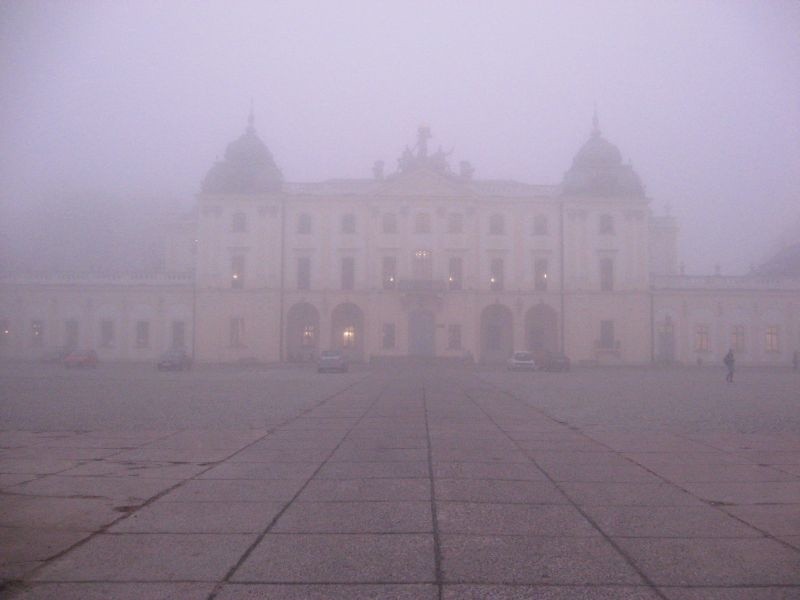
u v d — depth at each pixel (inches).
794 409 911.0
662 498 381.1
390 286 2664.9
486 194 2741.1
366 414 817.5
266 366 2486.5
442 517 341.4
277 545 297.1
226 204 2679.6
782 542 302.2
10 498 380.2
